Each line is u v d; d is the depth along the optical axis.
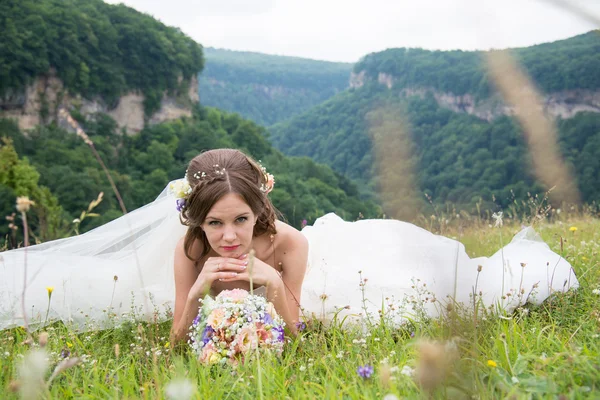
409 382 1.73
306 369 2.25
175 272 3.15
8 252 4.16
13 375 2.12
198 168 2.89
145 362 2.44
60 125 78.81
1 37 72.56
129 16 91.62
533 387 1.68
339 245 4.22
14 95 74.25
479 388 1.51
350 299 3.70
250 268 1.76
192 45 99.81
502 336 2.16
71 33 79.94
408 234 4.28
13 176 37.16
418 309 2.94
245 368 2.25
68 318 3.51
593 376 1.66
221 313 2.54
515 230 5.97
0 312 3.50
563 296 3.18
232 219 2.78
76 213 50.66
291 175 64.50
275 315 2.72
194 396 1.88
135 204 66.62
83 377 2.19
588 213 7.34
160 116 92.50
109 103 85.75
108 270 3.84
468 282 2.82
